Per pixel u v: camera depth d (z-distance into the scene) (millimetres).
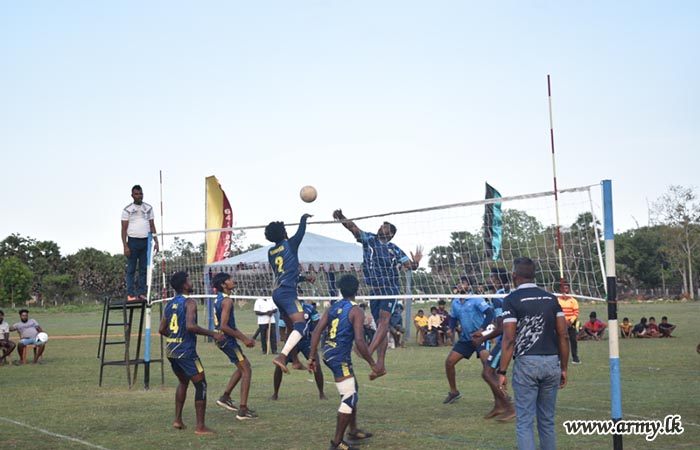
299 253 21516
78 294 73312
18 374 14625
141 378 13656
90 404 10359
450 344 21859
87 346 22906
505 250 10312
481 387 11789
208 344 23141
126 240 12641
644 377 12484
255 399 10672
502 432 7973
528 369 6023
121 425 8656
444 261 11055
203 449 7277
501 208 10406
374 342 7664
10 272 63750
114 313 51906
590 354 17234
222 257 23891
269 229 9359
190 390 11969
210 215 24062
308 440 7680
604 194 6762
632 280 76375
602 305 47969
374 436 7773
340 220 10750
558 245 8258
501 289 9250
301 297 11109
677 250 68562
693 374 12844
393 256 10453
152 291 12945
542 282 9617
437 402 10188
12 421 8961
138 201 12773
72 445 7508
